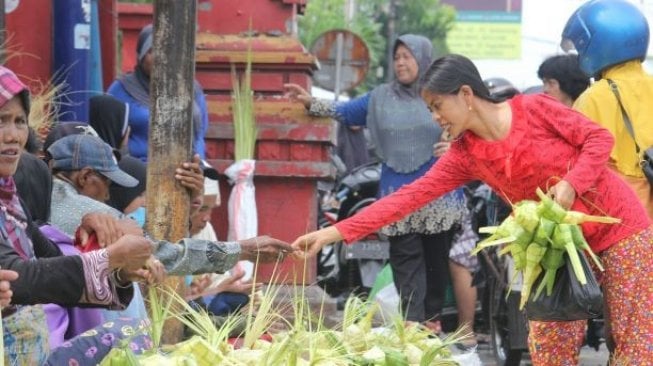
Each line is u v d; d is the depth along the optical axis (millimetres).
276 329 6738
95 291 5129
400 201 6797
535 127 6438
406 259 10242
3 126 5133
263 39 11141
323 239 6707
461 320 11125
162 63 6773
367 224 6773
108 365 4996
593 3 7898
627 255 6418
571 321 6465
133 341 5500
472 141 6562
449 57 6465
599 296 6160
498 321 10570
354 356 5547
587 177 6246
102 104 9234
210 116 10945
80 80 10664
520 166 6457
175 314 5805
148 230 6797
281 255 6496
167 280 6691
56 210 6727
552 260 6207
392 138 10258
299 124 10867
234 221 10398
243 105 10531
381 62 49688
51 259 5094
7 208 5254
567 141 6426
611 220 6164
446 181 6797
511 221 6258
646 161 7527
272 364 5285
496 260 10477
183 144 6812
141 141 9922
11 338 5172
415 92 10273
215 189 8734
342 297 13086
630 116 7633
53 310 6113
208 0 11219
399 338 6125
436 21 55844
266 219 11008
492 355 11195
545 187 6484
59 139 7223
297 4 11211
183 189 6828
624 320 6457
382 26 54031
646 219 6496
